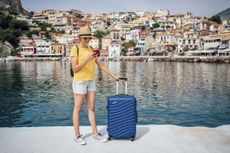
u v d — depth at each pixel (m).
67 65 111.69
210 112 23.83
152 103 27.92
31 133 6.21
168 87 40.22
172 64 106.12
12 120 21.53
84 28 5.58
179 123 20.41
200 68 82.19
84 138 5.95
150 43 154.25
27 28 184.88
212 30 174.50
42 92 36.75
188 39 138.00
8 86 43.97
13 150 5.36
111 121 5.72
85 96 5.83
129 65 103.94
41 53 159.62
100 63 6.04
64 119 21.62
